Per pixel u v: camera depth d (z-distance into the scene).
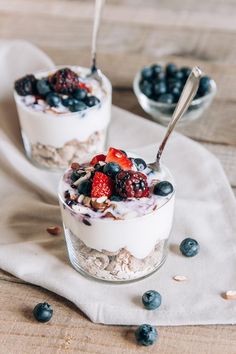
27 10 0.96
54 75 0.71
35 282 0.60
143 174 0.59
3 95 0.79
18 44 0.81
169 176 0.61
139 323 0.57
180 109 0.61
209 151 0.74
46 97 0.70
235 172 0.72
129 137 0.75
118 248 0.58
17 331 0.57
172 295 0.59
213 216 0.66
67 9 0.96
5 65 0.80
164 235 0.60
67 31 0.92
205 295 0.59
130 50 0.89
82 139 0.71
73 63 0.87
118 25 0.93
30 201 0.68
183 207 0.67
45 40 0.91
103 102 0.70
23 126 0.72
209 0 0.98
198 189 0.69
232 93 0.81
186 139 0.74
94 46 0.74
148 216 0.57
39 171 0.72
